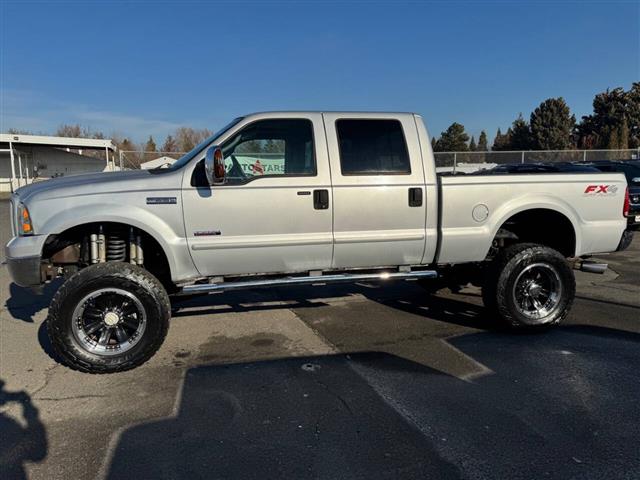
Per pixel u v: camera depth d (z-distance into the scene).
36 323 5.48
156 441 3.05
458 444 2.97
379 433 3.11
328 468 2.75
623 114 53.41
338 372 4.08
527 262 4.84
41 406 3.53
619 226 5.20
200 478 2.68
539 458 2.81
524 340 4.80
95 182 4.21
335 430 3.15
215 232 4.35
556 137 55.06
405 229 4.75
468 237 4.86
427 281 6.56
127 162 29.19
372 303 6.21
